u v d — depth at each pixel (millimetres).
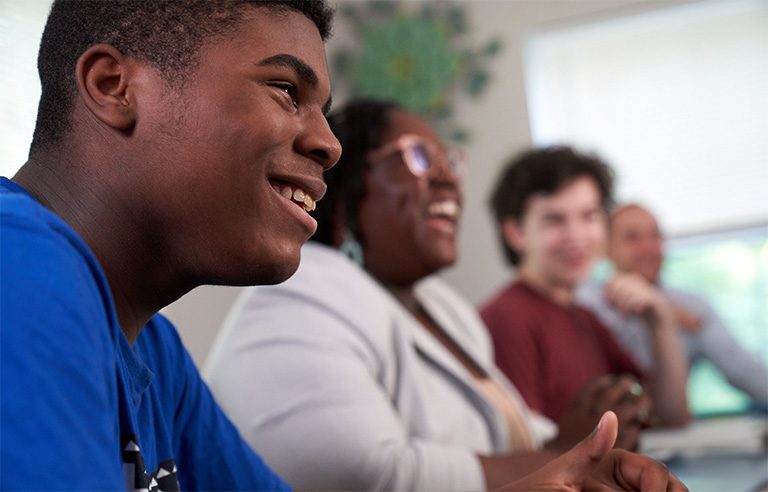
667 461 1679
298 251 564
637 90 3432
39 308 400
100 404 407
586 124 3473
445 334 1350
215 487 749
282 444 965
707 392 2428
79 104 543
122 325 559
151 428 604
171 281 562
